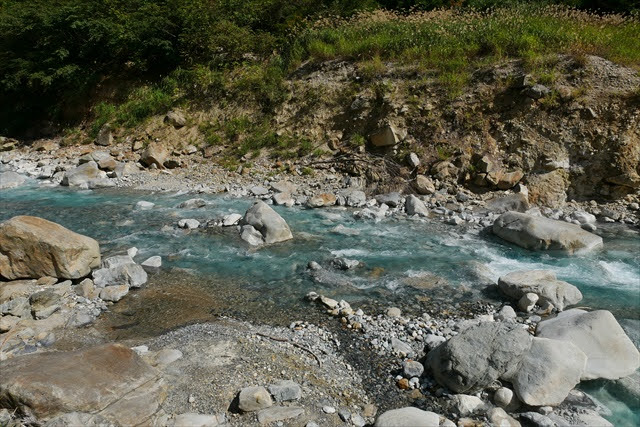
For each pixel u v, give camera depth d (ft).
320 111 52.31
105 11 68.54
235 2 68.49
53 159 57.67
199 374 17.63
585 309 23.31
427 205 40.29
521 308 23.24
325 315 22.72
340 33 58.75
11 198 43.29
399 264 28.76
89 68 68.44
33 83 68.69
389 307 23.53
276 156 50.75
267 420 15.39
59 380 14.58
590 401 16.83
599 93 41.81
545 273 25.00
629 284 26.27
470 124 44.57
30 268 24.76
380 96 49.19
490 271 27.71
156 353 18.79
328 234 34.06
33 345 19.74
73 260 25.05
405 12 68.28
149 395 15.46
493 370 16.66
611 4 61.93
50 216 37.68
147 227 35.14
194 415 15.23
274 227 32.55
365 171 45.42
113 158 52.75
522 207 37.93
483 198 40.47
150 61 68.08
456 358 16.94
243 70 60.44
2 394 14.06
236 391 16.78
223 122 56.80
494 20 53.31
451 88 46.80
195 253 30.40
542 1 60.75
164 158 52.80
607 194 39.70
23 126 69.62
